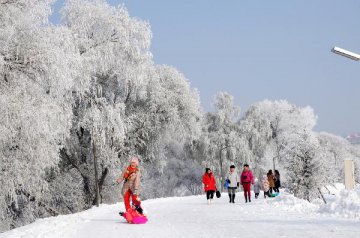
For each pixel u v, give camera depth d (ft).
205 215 48.88
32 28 79.66
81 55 108.06
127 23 118.01
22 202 107.55
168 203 80.33
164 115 146.20
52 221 45.55
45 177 119.55
